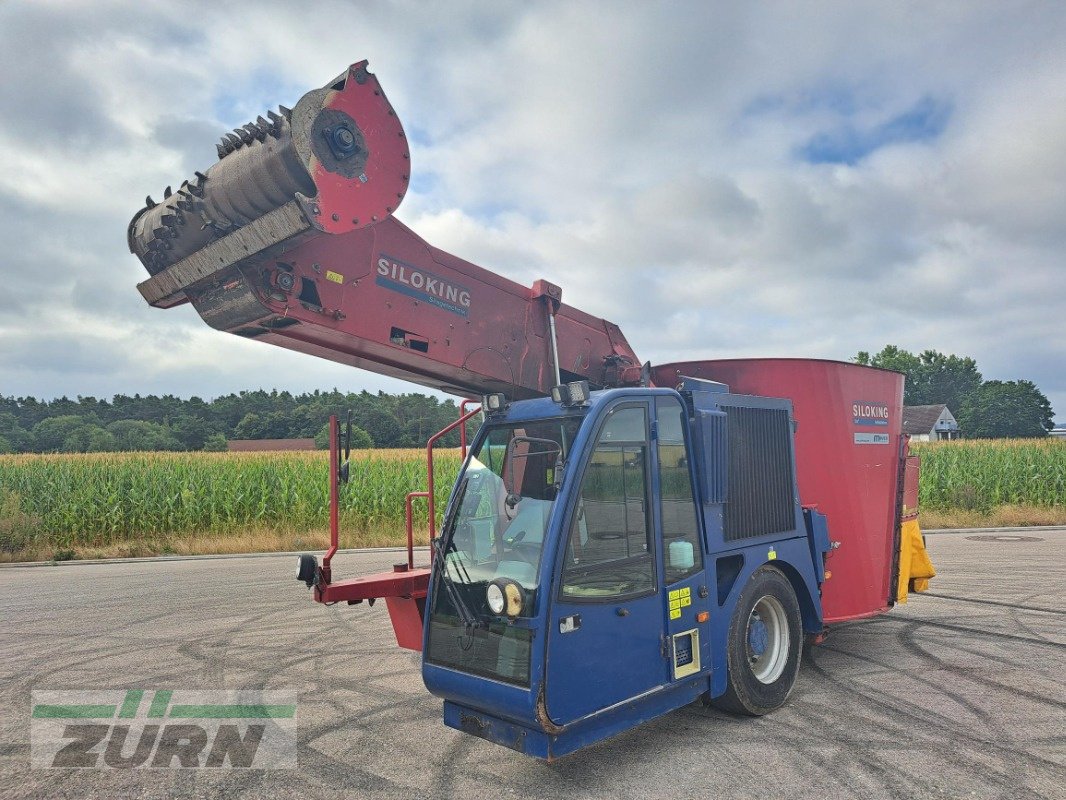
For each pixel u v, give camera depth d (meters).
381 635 7.63
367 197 3.99
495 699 3.73
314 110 3.83
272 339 4.59
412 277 4.87
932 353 104.44
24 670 6.44
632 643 4.00
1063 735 4.56
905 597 6.86
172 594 10.10
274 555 14.30
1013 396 86.06
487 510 4.16
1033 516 17.98
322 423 70.06
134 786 4.09
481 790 3.93
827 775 4.01
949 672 5.91
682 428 4.63
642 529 4.19
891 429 6.81
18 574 12.48
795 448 5.96
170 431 71.06
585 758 4.31
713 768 4.12
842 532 6.20
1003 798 3.71
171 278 4.36
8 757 4.54
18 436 64.62
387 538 15.80
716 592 4.63
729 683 4.74
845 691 5.46
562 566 3.70
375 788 3.99
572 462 3.88
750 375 6.26
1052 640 6.89
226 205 4.14
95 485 16.64
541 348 5.77
